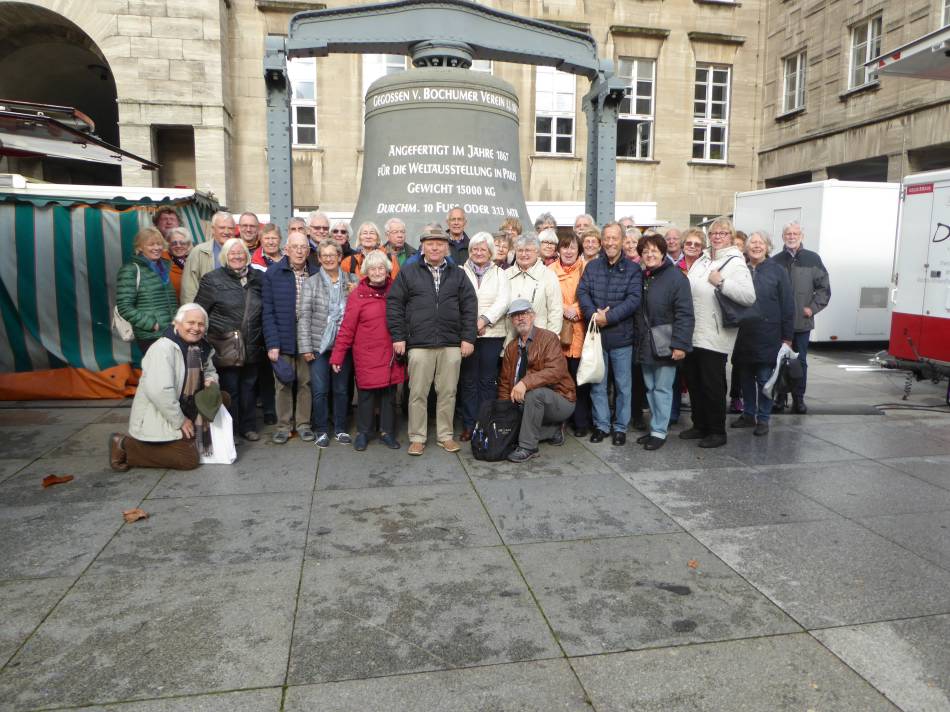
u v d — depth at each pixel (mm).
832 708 2316
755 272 5883
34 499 4180
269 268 5266
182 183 16719
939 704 2336
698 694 2389
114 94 20281
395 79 7133
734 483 4555
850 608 2955
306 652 2617
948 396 7066
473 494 4316
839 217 11172
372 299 5113
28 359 7020
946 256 7215
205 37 15281
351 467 4848
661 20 18953
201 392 4770
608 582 3182
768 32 19688
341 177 17219
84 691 2377
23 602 2967
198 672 2488
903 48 7195
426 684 2434
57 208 6977
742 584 3164
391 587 3123
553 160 18328
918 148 15070
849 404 7113
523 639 2715
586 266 5520
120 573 3236
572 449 5352
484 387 5500
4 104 6355
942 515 4008
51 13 15234
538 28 7406
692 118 19484
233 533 3697
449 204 7094
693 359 5566
